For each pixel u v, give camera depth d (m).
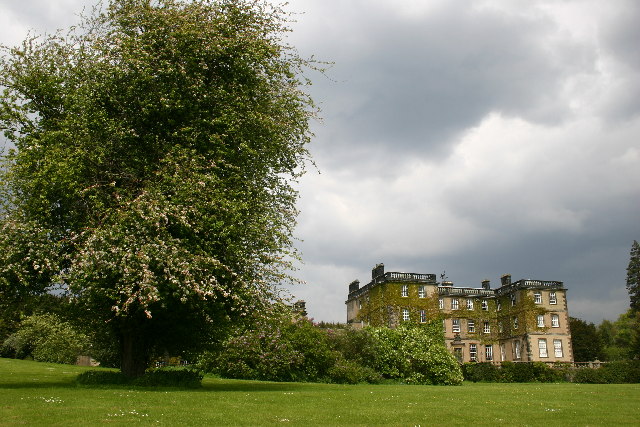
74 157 15.54
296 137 20.38
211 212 16.06
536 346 58.41
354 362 30.69
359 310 61.88
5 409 9.57
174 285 14.29
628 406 14.59
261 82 18.70
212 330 18.70
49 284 16.02
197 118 17.14
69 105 16.41
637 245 73.88
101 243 14.30
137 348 18.09
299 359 28.52
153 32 17.28
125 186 16.53
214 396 13.52
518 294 60.88
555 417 11.55
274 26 19.69
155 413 9.84
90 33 18.62
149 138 17.14
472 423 10.16
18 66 17.09
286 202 20.28
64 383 16.81
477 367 44.53
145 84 16.92
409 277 55.59
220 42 17.61
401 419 10.46
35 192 15.55
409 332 33.59
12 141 16.88
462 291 64.25
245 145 17.03
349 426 9.23
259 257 17.17
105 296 15.35
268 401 13.01
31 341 41.22
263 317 16.97
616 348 84.94
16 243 14.36
